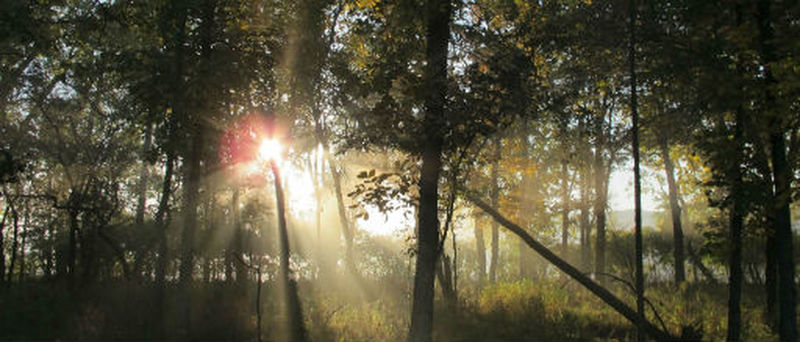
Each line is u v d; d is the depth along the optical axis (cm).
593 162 2214
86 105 2141
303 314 1403
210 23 1427
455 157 1161
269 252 2373
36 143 2066
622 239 2788
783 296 999
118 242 1920
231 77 1367
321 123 1952
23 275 2309
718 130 1095
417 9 1080
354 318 1387
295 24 1560
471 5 1234
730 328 1102
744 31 984
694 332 1185
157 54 1373
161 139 1478
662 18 1242
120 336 1235
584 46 1305
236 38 1460
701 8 1065
